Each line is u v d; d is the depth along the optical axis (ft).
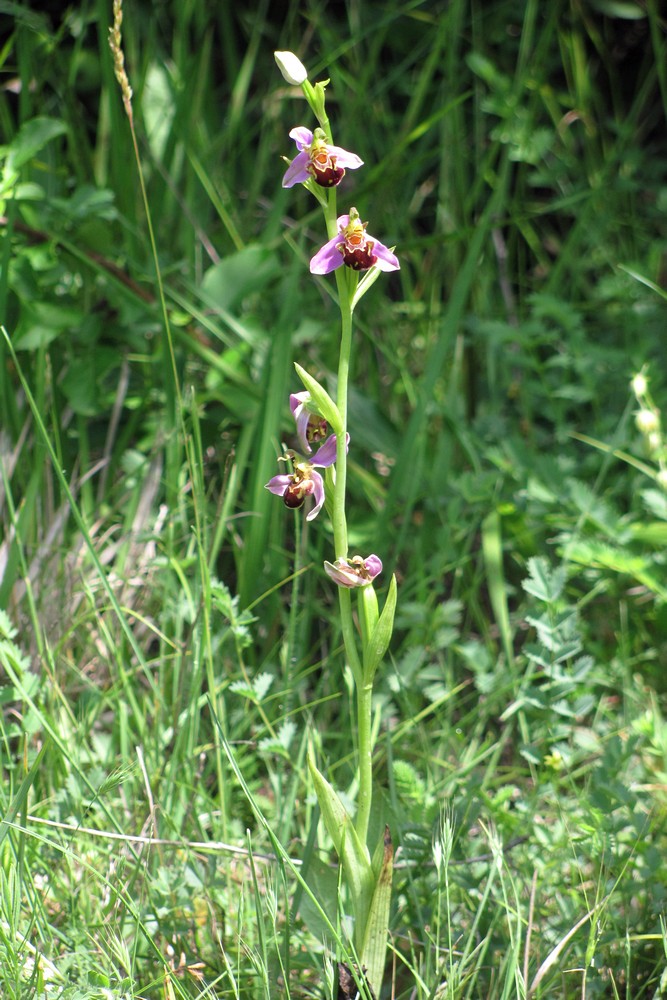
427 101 7.07
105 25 5.03
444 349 4.65
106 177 5.70
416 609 4.39
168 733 4.12
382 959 3.70
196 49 5.90
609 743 4.01
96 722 4.24
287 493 3.63
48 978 3.76
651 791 4.17
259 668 4.45
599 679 4.42
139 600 4.37
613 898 3.94
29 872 3.79
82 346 4.80
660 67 5.94
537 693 4.09
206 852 4.00
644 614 4.63
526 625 4.66
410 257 6.63
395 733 4.29
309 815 4.07
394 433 4.99
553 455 5.13
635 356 5.39
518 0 6.95
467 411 5.84
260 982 3.79
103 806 3.85
